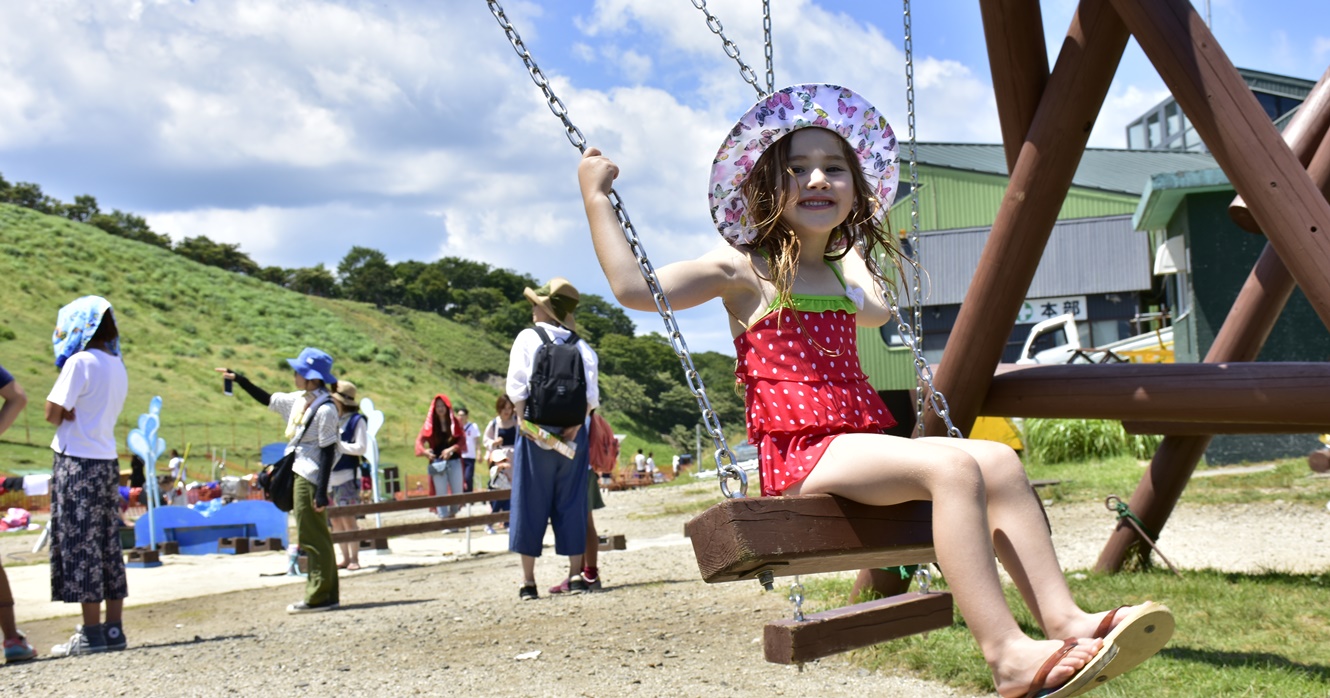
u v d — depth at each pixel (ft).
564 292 23.03
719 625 17.65
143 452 38.58
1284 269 17.95
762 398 9.20
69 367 18.95
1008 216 14.25
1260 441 47.29
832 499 8.31
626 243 9.16
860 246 10.52
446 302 430.20
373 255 438.40
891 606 8.96
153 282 301.43
